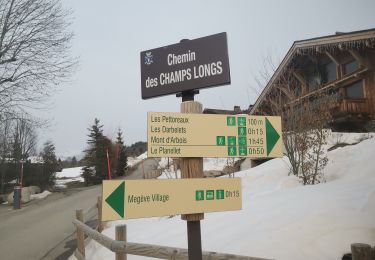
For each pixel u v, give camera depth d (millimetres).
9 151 27734
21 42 14719
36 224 11648
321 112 9125
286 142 9742
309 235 4531
